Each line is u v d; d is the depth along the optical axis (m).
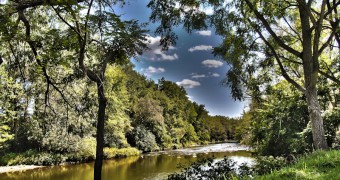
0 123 20.00
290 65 14.59
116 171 23.91
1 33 7.62
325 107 15.62
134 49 9.89
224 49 11.57
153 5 10.28
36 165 28.14
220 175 10.11
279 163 8.99
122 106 42.38
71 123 24.00
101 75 9.44
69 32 8.58
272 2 10.10
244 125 31.25
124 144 42.25
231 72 11.41
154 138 52.56
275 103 16.67
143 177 20.70
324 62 14.37
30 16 9.67
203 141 87.00
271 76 13.62
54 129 25.64
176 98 79.94
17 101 15.31
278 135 15.43
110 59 10.34
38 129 26.75
